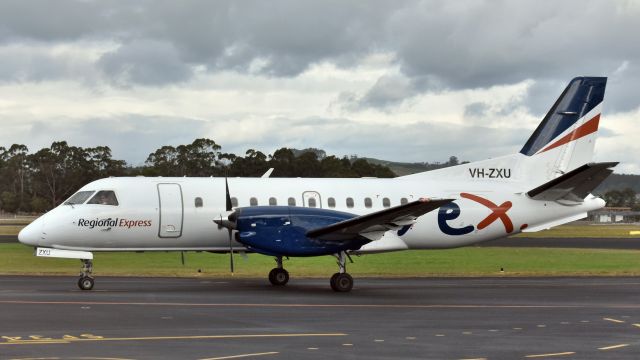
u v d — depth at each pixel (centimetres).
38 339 1362
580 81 2930
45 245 2389
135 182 2514
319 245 2366
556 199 2828
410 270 3300
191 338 1389
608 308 1933
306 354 1244
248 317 1692
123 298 2042
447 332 1500
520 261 3734
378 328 1547
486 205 2773
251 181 2648
